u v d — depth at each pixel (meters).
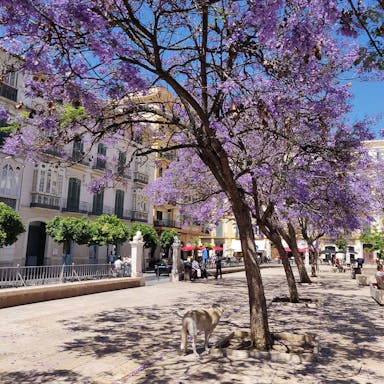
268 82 7.07
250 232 7.30
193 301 13.80
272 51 6.79
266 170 8.69
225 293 16.55
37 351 6.79
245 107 6.92
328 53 7.32
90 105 6.83
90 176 28.95
